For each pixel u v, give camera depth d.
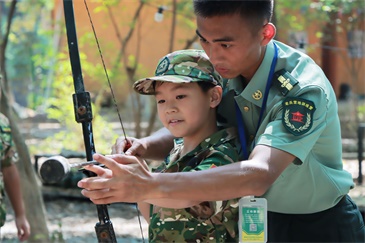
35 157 8.19
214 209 2.60
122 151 2.92
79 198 8.52
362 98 13.95
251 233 2.62
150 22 11.72
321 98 2.59
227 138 2.75
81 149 10.17
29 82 16.69
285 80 2.64
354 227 2.99
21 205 4.76
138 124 10.82
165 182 2.32
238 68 2.59
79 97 2.62
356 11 11.16
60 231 6.34
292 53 2.75
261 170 2.37
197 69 2.70
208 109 2.76
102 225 2.62
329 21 10.65
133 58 10.95
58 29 12.65
